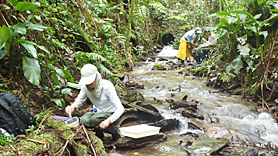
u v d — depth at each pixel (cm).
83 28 578
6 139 226
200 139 301
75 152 236
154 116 348
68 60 429
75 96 388
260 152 269
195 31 809
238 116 386
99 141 250
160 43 1416
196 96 477
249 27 463
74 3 561
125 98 399
